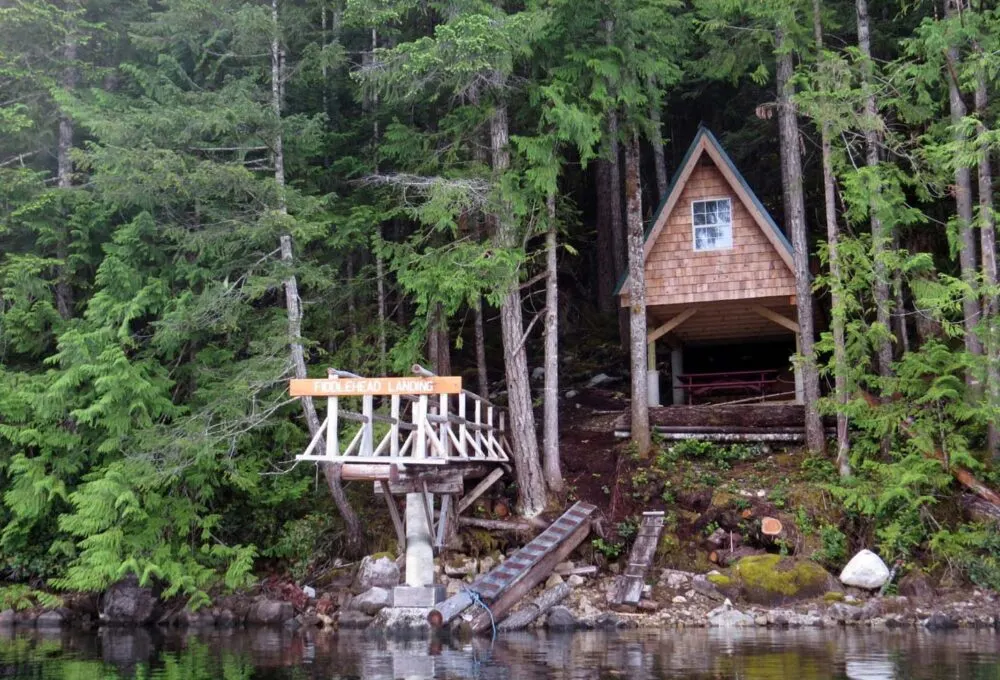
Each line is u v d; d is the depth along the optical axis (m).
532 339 30.31
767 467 19.59
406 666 11.36
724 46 21.78
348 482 21.03
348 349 20.92
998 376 17.30
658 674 10.21
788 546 17.25
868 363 18.84
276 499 19.45
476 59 17.06
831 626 14.95
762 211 20.72
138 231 19.36
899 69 18.73
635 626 15.43
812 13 19.86
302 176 21.97
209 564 19.27
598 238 31.41
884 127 18.47
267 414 18.45
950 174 19.00
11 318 19.81
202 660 12.43
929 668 10.40
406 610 15.77
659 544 18.02
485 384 22.95
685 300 21.19
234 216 19.23
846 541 17.39
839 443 18.62
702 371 28.20
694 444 20.38
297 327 18.80
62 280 21.02
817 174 27.08
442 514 16.78
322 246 22.11
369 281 21.44
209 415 18.30
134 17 23.94
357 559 19.50
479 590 15.90
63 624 18.17
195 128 18.47
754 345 28.05
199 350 20.89
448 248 19.39
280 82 20.50
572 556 18.66
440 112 21.95
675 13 25.62
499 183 18.92
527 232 19.97
